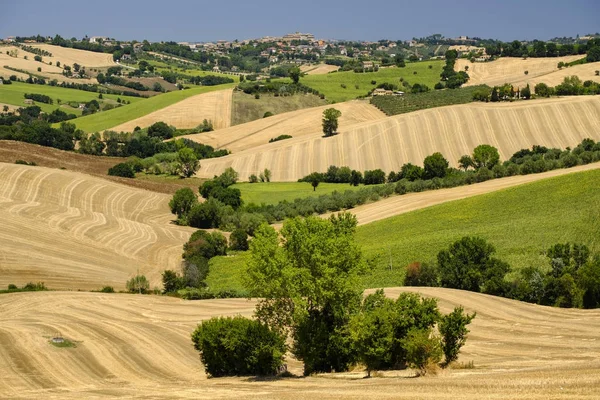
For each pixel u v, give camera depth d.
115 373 63.31
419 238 131.38
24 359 66.19
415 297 58.50
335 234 62.44
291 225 61.50
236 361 61.28
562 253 108.25
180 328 83.69
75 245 136.25
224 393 49.12
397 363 57.41
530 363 55.91
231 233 154.12
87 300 101.38
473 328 81.62
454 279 106.62
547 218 129.00
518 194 146.12
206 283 122.81
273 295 61.56
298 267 60.81
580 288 97.25
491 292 103.00
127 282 115.25
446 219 141.38
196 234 147.62
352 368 60.75
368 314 57.16
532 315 88.69
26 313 91.25
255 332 60.81
